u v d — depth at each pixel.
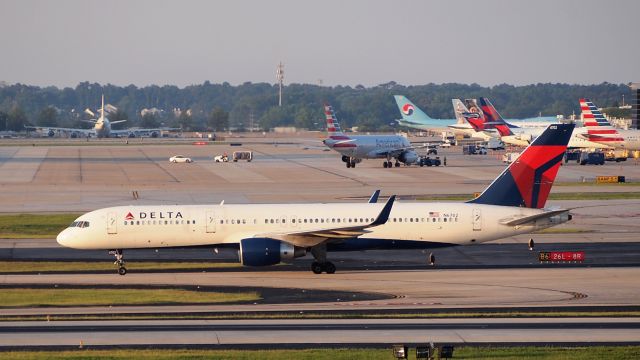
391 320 194.25
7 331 185.25
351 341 176.12
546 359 161.38
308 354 165.38
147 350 169.00
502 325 188.75
